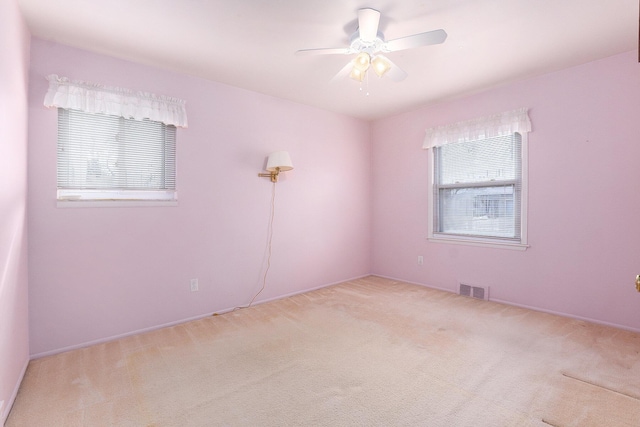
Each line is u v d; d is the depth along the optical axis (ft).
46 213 7.54
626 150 8.63
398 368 6.89
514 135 10.90
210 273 10.29
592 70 9.12
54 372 6.79
